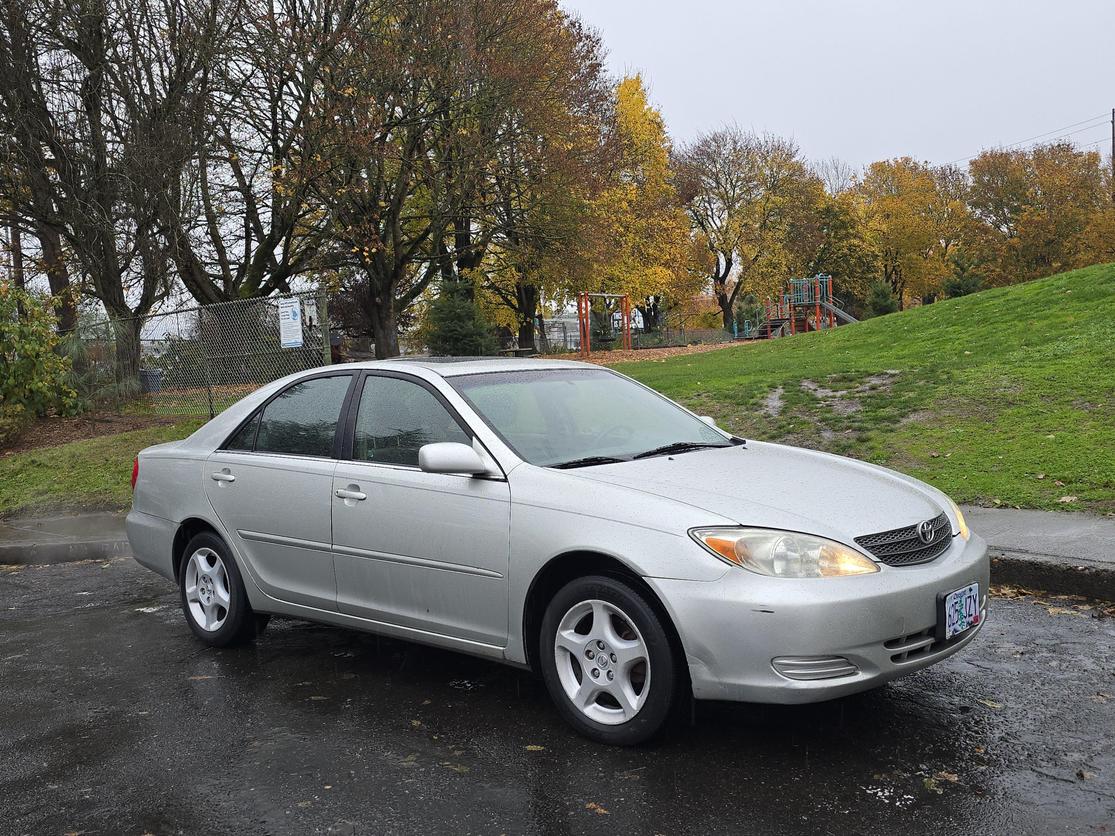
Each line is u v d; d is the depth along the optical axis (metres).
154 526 5.75
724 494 3.74
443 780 3.46
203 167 21.00
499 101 24.66
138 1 18.78
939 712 3.89
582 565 3.84
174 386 15.50
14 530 9.89
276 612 5.12
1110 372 10.89
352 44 21.70
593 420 4.64
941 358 14.43
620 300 44.03
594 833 2.99
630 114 39.72
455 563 4.15
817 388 13.26
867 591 3.35
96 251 18.83
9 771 3.77
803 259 57.00
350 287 34.62
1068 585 5.55
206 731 4.10
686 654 3.43
